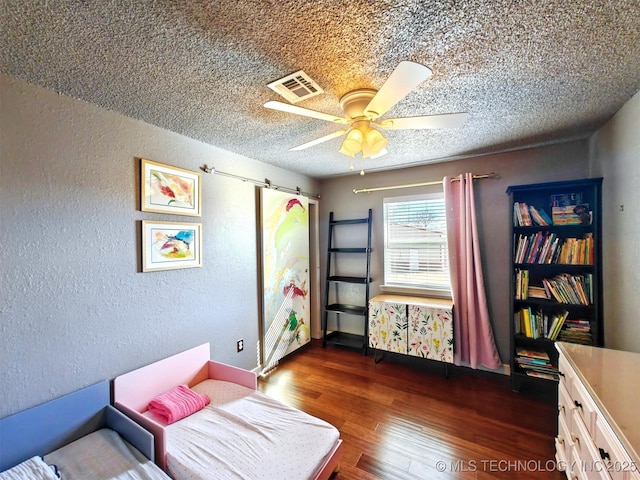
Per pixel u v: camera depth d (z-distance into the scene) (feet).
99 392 5.85
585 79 5.26
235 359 9.20
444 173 10.55
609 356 5.38
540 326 8.38
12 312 4.85
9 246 4.83
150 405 6.49
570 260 7.93
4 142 4.79
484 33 4.06
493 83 5.40
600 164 7.59
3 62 4.49
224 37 4.06
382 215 11.89
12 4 3.34
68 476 4.50
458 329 9.70
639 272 5.76
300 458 4.97
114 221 6.26
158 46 4.22
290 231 11.53
